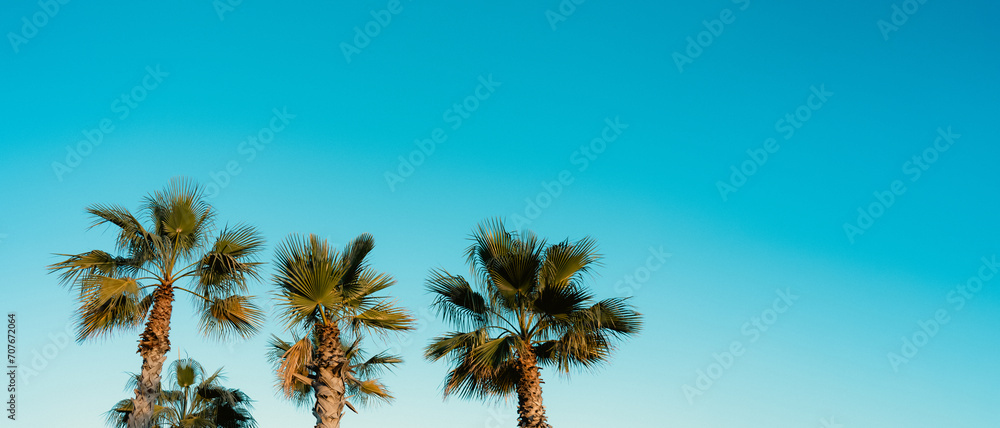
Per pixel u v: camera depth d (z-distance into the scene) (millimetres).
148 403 13508
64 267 14109
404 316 13414
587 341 13203
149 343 13836
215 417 17844
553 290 12648
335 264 12609
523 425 12492
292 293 12492
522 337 13273
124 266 14742
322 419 12117
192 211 15023
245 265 14875
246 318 15102
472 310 13414
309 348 12625
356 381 12984
